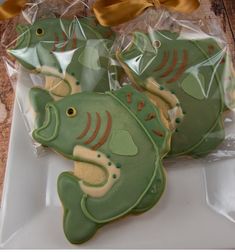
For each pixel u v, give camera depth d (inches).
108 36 11.4
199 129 9.7
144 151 9.1
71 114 9.5
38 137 9.4
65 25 11.3
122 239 9.2
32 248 9.2
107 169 9.0
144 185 8.9
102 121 9.4
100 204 8.9
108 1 10.7
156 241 9.2
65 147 9.3
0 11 11.2
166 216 9.5
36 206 9.8
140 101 9.6
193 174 9.9
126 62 10.4
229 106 10.1
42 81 11.1
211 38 10.7
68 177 9.1
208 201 9.7
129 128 9.3
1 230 9.4
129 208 8.9
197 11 11.4
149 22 11.1
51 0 11.8
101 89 10.5
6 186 9.9
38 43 11.0
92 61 10.8
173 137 9.7
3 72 12.2
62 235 9.3
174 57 10.3
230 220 9.3
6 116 11.7
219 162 10.0
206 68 10.2
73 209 8.9
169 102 9.9
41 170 10.2
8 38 11.8
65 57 10.8
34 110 10.4
